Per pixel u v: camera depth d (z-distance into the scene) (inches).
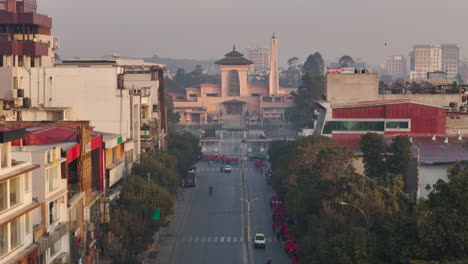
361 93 6058.1
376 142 4407.0
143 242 3742.6
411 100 5802.2
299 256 3481.8
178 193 6353.3
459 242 2459.4
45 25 6161.4
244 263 3895.2
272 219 5128.0
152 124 5841.5
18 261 2335.1
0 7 5895.7
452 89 6501.0
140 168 5039.4
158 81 6919.3
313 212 3863.2
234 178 7504.9
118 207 3895.2
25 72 5211.6
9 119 4584.2
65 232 2901.1
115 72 5211.6
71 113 5196.9
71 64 6569.9
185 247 4286.4
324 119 5570.9
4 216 2203.5
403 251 2561.5
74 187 3336.6
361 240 2696.9
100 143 3895.2
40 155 2672.2
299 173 4960.6
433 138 5152.6
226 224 4992.6
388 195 3575.3
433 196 2723.9
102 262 3656.5
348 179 3737.7
